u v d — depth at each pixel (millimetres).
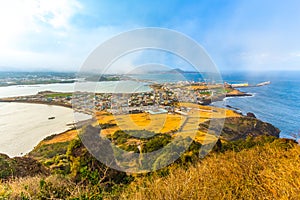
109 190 2371
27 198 2074
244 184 2328
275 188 2133
